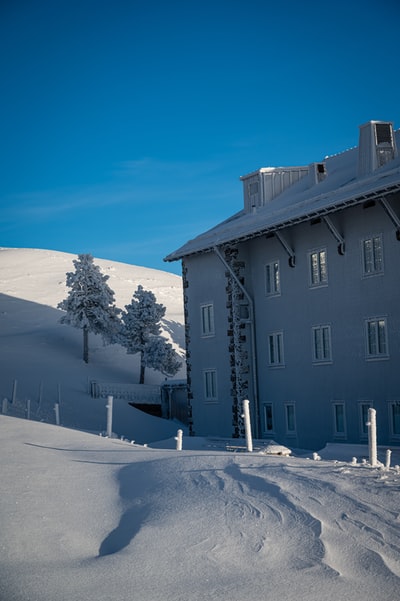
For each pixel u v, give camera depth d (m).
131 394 56.94
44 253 150.50
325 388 33.72
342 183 33.81
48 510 9.77
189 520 9.22
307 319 34.97
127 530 9.20
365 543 8.18
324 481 10.48
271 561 7.83
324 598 6.77
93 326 69.25
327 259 33.62
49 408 50.19
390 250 30.03
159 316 67.50
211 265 41.41
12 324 91.88
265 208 39.22
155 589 7.09
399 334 29.67
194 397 42.78
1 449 13.41
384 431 30.34
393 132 33.00
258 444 30.50
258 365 38.81
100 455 13.64
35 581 7.28
